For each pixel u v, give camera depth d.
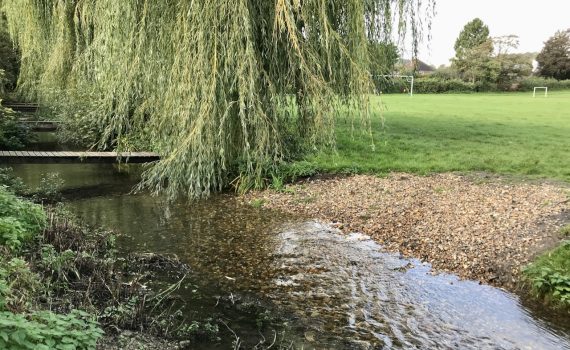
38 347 2.30
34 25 9.32
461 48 54.22
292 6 4.50
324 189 8.88
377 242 6.31
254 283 4.89
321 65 4.80
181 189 4.98
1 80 14.12
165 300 4.37
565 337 3.87
